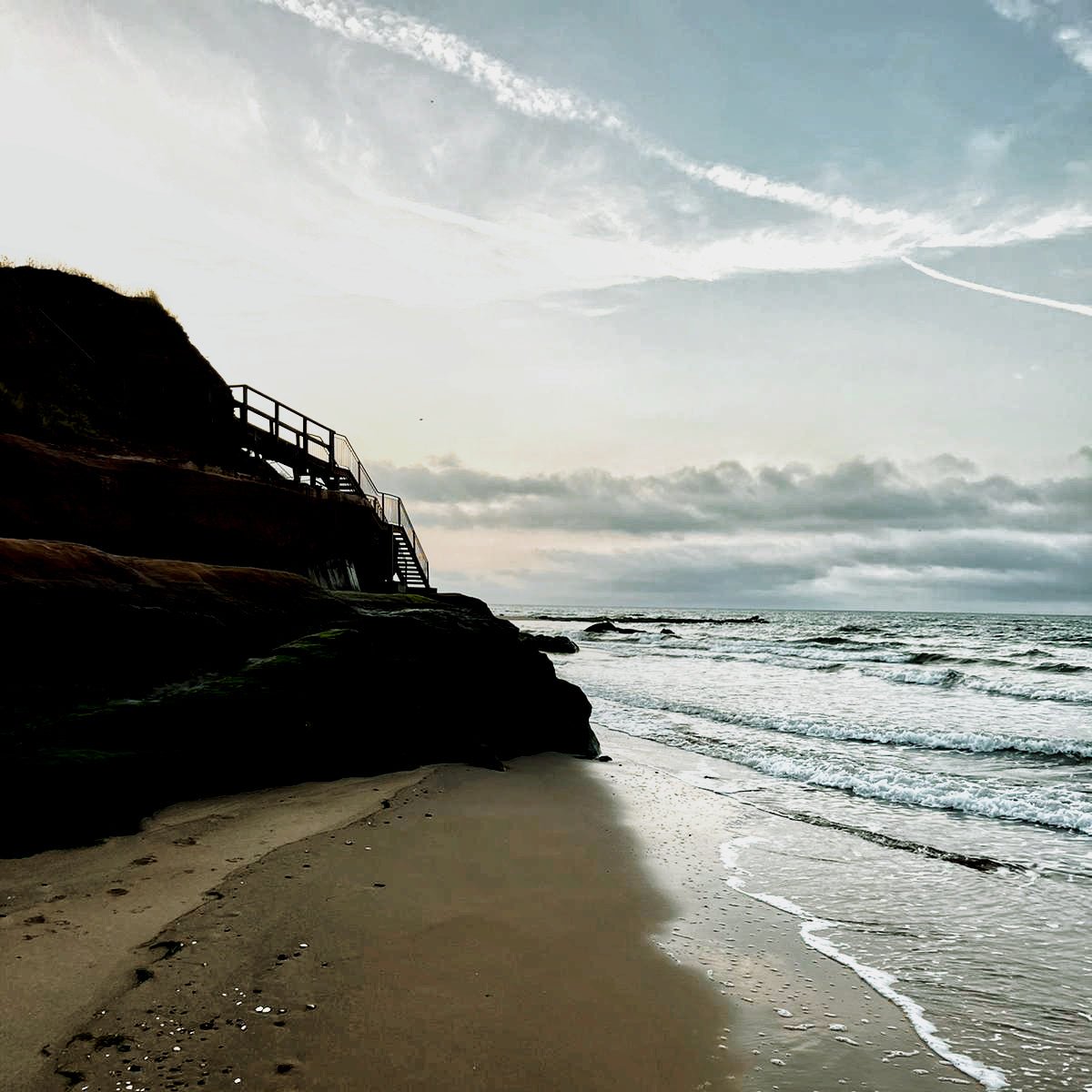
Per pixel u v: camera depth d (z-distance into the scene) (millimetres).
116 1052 3303
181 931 4523
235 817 6938
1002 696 23594
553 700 12883
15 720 6762
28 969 3934
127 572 9219
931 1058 3973
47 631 7578
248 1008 3752
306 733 8617
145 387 21766
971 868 7336
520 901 5629
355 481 26469
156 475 14273
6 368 17859
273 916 4855
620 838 7637
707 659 40938
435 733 10406
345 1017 3762
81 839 5996
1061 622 122750
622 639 63938
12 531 11445
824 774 11477
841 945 5414
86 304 23000
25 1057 3217
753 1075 3676
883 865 7344
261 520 16297
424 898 5449
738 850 7668
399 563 28094
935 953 5363
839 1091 3607
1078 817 9055
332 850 6258
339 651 9844
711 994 4477
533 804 8656
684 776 11289
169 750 7270
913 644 53375
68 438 17125
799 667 35156
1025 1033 4293
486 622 13180
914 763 12789
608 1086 3445
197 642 9117
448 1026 3793
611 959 4812
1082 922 6008
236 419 22672
